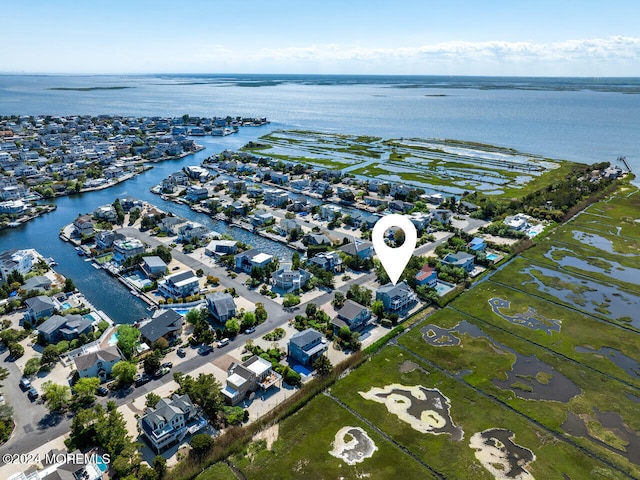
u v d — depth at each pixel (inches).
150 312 3937.0
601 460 2463.1
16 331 3432.6
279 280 4308.6
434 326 3791.8
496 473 2367.1
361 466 2394.2
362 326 3745.1
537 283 4581.7
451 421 2731.3
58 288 4136.3
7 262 4397.1
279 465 2386.8
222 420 2682.1
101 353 3053.6
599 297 4301.2
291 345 3277.6
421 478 2331.4
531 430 2672.2
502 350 3464.6
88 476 2192.4
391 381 3090.6
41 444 2469.2
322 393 2962.6
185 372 3073.3
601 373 3216.0
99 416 2513.5
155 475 2224.4
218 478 2295.8
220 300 3767.2
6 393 2874.0
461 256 4891.7
